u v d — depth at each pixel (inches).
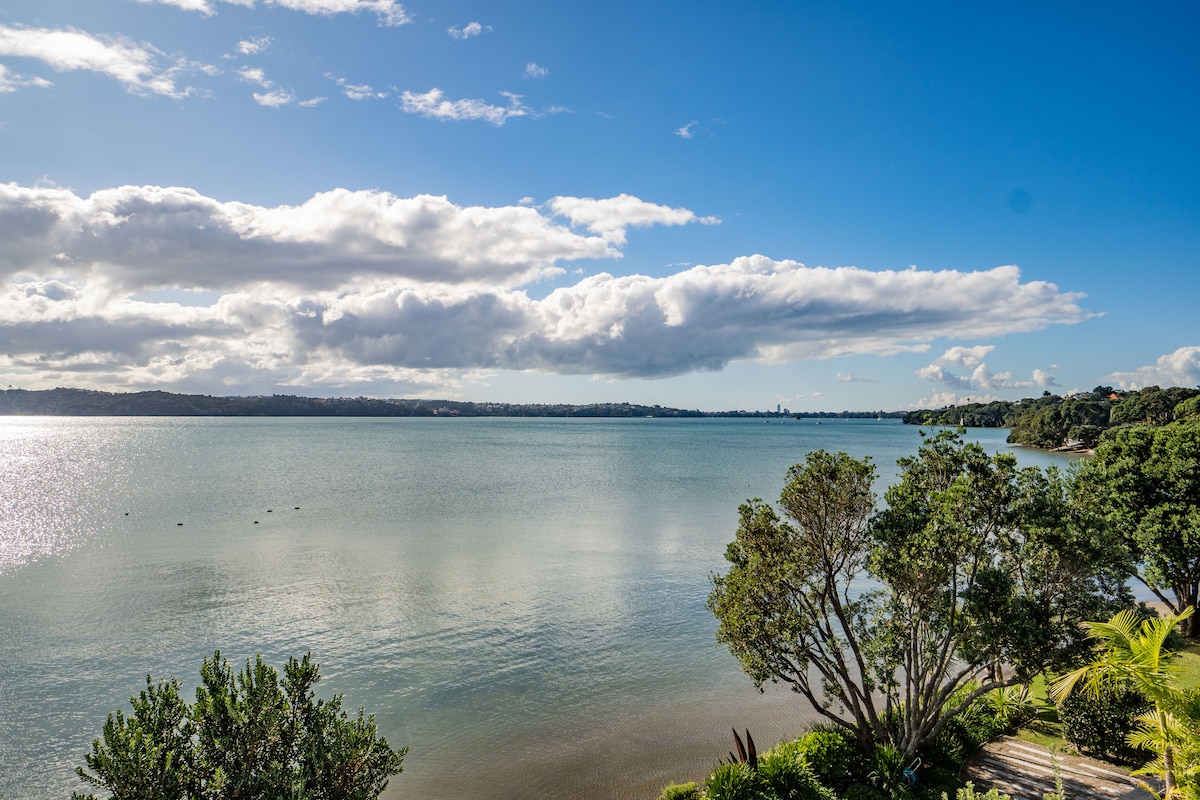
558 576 1961.1
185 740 533.3
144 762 493.7
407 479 4493.1
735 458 6584.6
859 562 881.5
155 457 6087.6
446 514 3058.6
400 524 2790.4
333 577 1929.1
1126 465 1242.6
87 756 491.8
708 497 3663.9
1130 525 1222.9
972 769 837.8
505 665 1311.5
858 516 847.7
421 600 1712.6
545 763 964.6
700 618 1599.4
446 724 1077.1
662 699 1176.2
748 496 3710.6
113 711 1085.8
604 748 1009.5
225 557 2177.7
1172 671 561.9
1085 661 721.6
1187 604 1242.0
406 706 1136.2
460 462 5890.8
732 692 1206.3
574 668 1302.9
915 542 773.3
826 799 746.8
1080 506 808.3
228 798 521.7
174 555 2203.5
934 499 803.4
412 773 935.7
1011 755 874.1
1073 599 745.6
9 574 1952.5
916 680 831.7
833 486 830.5
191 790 521.3
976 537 747.4
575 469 5310.0
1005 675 1131.9
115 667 1263.5
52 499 3432.6
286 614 1585.9
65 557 2174.0
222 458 6003.9
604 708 1140.5
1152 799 715.4
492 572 1998.0
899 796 743.1
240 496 3592.5
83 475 4564.5
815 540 843.4
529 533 2608.3
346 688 1199.6
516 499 3565.5
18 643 1382.9
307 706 599.5
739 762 807.1
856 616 937.5
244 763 542.3
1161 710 536.1
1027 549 743.7
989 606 732.0
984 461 768.9
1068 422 7780.5
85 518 2893.7
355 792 580.7
